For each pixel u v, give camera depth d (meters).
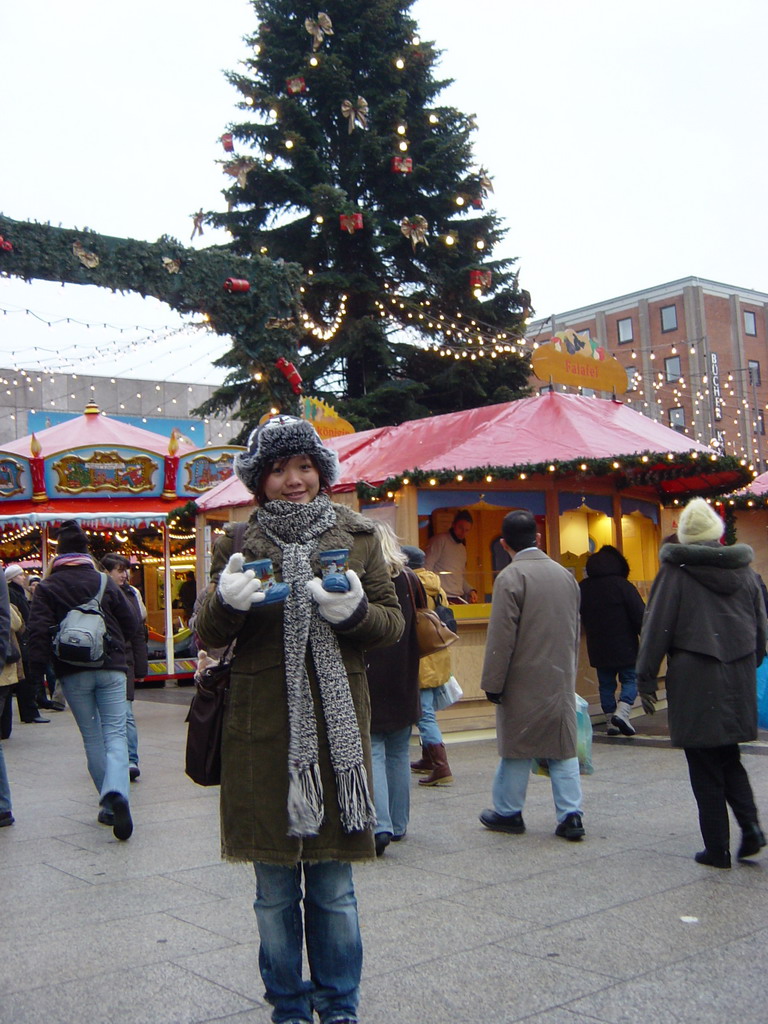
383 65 25.34
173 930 4.26
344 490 10.78
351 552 3.08
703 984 3.54
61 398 36.88
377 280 24.61
